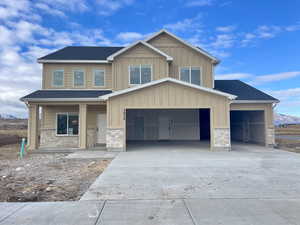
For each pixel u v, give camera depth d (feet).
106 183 19.25
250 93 49.73
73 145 49.98
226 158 32.42
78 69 51.19
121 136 40.42
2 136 77.61
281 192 16.75
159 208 13.64
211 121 40.81
